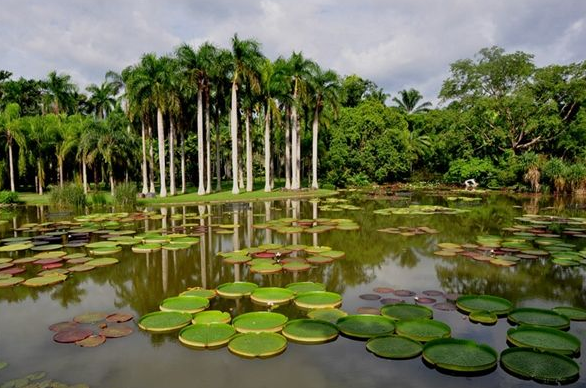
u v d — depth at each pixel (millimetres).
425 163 54531
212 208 25625
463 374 5906
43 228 18094
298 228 17484
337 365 6180
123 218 20703
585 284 10047
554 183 34594
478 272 11078
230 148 51969
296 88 35375
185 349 6742
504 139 41938
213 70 30875
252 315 7867
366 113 46125
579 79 37219
